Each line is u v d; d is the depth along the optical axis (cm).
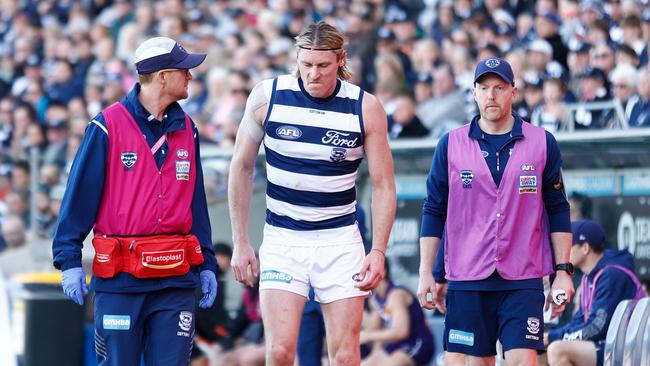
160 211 1305
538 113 2283
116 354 1309
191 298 1332
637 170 1795
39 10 4141
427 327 1917
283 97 1314
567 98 2311
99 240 1298
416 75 2900
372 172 1327
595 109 2208
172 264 1297
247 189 1364
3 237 2492
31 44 3912
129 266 1294
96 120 1305
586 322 1647
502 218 1379
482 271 1384
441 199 1423
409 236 1942
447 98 2666
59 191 2466
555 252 1409
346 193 1336
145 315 1320
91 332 1972
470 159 1392
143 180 1304
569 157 1859
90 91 3453
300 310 1339
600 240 1669
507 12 2906
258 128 1334
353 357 1332
